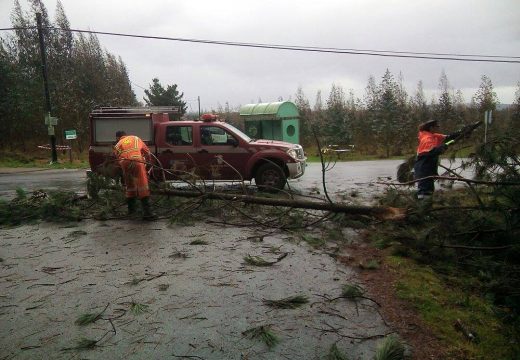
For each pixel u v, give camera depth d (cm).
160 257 544
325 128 2970
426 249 532
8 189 1305
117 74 4244
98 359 309
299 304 395
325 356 307
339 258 530
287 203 722
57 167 2236
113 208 826
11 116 3041
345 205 677
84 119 3334
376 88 3100
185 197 842
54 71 3394
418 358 304
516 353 315
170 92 5312
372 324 355
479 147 650
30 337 343
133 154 759
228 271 488
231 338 336
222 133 1053
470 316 370
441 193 645
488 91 2931
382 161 2280
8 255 566
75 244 614
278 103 2181
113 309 393
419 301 397
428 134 753
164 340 334
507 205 564
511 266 461
